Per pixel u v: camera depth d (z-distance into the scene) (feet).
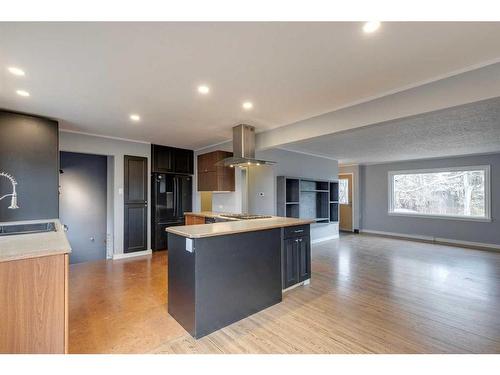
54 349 5.20
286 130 12.59
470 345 6.75
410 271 13.35
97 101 9.46
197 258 7.32
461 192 21.12
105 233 17.15
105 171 17.38
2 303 4.79
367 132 13.37
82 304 9.36
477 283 11.51
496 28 5.36
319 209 22.22
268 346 6.79
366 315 8.50
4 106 9.89
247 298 8.52
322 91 8.67
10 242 5.98
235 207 17.07
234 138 12.99
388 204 25.08
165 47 6.03
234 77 7.64
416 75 7.54
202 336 7.30
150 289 10.83
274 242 9.57
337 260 15.58
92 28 5.26
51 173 11.32
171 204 18.29
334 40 5.81
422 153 19.93
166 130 13.78
